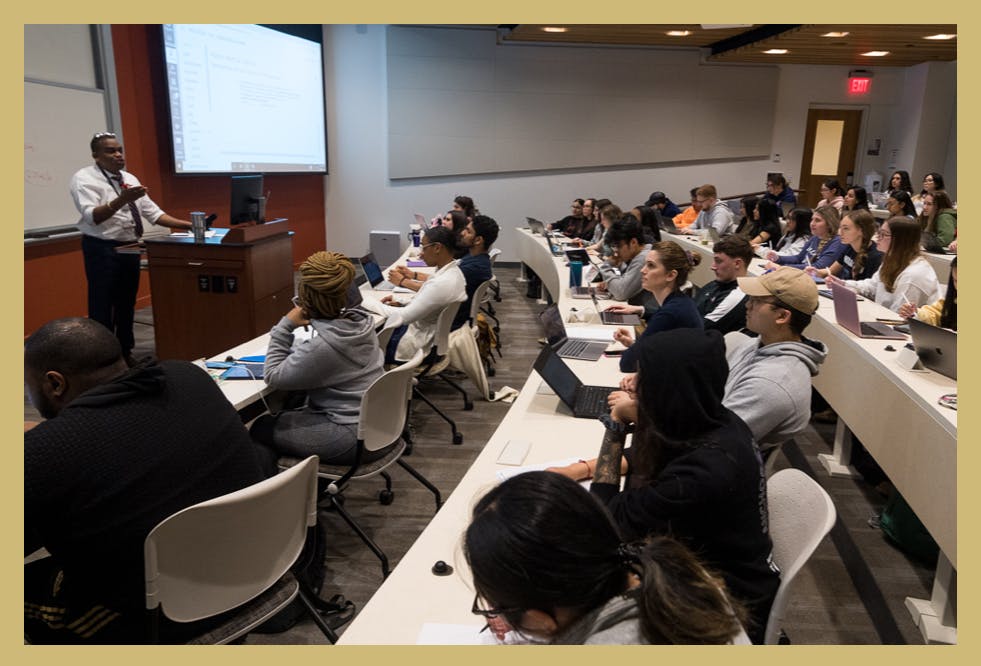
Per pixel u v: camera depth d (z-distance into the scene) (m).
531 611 0.79
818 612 2.27
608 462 1.52
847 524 2.78
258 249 4.19
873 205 8.55
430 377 4.17
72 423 1.35
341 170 9.27
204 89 6.69
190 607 1.46
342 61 8.98
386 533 2.70
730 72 9.51
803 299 1.90
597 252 6.38
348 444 2.35
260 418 2.46
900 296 3.67
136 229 4.50
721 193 9.88
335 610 2.19
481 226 4.07
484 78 9.12
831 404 3.25
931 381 2.29
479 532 0.81
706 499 1.20
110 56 5.53
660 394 1.27
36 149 4.83
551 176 9.55
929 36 7.13
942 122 9.41
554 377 2.17
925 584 2.37
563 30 8.00
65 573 1.46
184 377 1.55
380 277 4.67
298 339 2.58
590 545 0.79
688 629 0.79
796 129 9.87
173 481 1.43
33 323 4.96
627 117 9.44
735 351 2.46
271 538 1.59
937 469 1.96
